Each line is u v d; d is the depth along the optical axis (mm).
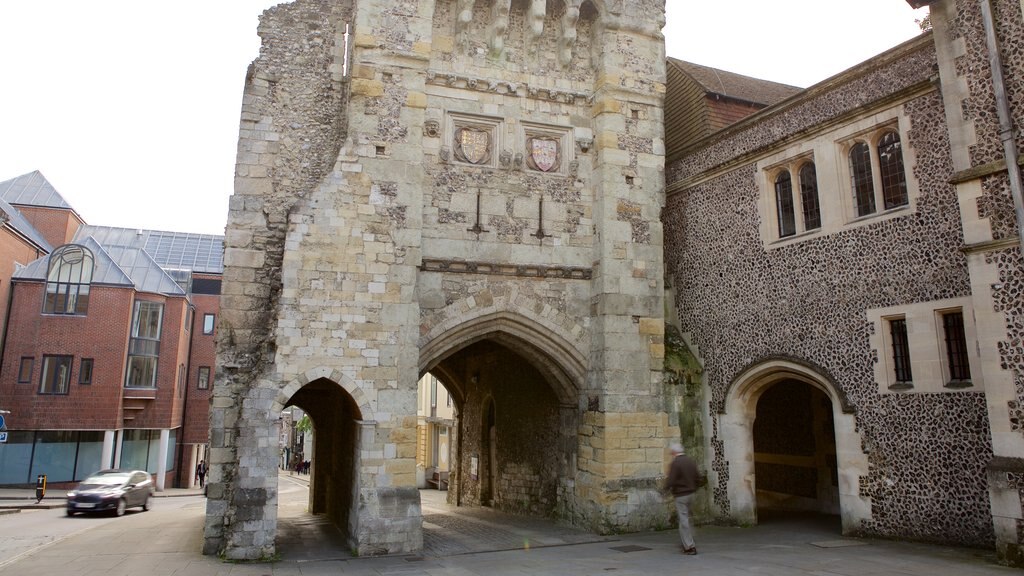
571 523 16328
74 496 21766
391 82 15086
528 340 15875
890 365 12570
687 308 17250
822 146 14102
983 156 10648
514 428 20188
